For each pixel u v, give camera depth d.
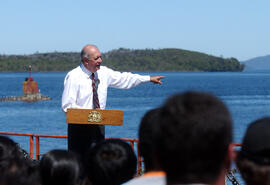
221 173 2.32
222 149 2.25
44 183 3.75
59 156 3.76
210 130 2.19
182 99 2.29
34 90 154.75
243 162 2.85
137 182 2.70
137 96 168.62
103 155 3.64
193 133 2.19
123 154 3.64
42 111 112.94
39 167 3.75
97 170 3.64
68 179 3.77
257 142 2.76
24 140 57.94
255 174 2.79
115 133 68.88
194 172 2.23
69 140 8.59
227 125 2.24
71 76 8.63
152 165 3.16
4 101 149.62
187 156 2.21
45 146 54.09
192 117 2.21
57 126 80.38
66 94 8.66
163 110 2.31
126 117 91.94
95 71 8.63
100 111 8.04
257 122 2.88
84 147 8.47
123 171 3.65
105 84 8.85
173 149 2.22
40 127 78.88
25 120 91.00
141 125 3.30
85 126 8.43
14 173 2.70
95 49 8.57
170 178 2.27
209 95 2.31
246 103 128.50
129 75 8.97
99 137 8.53
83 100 8.69
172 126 2.22
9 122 87.50
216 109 2.25
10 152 3.86
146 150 3.17
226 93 180.50
